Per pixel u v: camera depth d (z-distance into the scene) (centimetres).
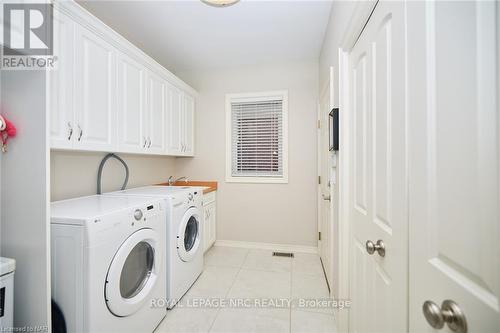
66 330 107
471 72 44
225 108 304
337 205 156
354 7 106
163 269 162
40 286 103
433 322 49
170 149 246
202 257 227
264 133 298
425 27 58
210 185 300
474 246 44
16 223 106
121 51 174
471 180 44
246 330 151
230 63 291
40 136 102
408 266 67
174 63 290
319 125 266
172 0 174
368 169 101
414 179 63
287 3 178
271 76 291
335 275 163
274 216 291
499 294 39
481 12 42
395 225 75
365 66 105
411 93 65
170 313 167
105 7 182
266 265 245
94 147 150
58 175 159
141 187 244
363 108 107
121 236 124
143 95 201
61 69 127
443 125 52
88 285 105
